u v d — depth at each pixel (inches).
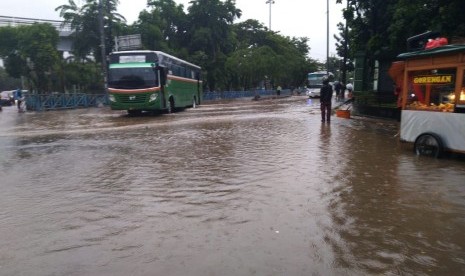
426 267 148.5
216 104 1408.7
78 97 1237.7
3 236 181.3
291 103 1402.6
